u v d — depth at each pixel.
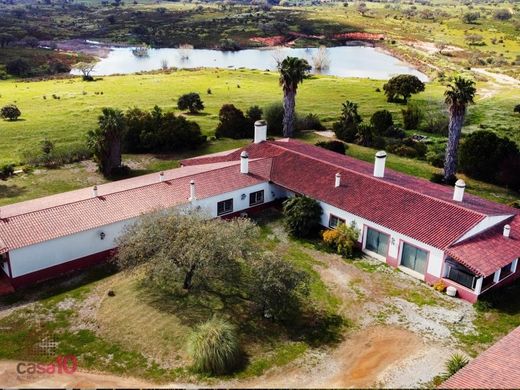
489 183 53.44
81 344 26.70
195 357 24.91
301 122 70.81
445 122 72.31
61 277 33.72
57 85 98.38
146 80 102.44
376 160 41.00
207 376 24.52
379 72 129.00
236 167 43.97
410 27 199.62
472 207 36.31
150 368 24.98
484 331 28.62
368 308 30.62
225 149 62.31
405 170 55.53
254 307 30.03
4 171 51.66
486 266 31.12
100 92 90.50
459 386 20.94
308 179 42.41
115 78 106.12
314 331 28.39
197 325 27.58
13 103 81.88
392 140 64.50
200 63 138.38
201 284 31.58
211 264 28.80
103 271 34.50
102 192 39.22
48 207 35.62
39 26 191.88
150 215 32.50
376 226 36.09
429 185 41.84
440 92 97.75
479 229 34.28
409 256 34.66
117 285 32.25
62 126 69.06
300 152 47.06
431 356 26.45
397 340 27.73
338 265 35.53
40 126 68.88
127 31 183.88
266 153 47.81
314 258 36.47
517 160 52.00
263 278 28.48
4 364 25.25
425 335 28.19
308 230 39.25
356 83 103.75
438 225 34.25
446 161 51.66
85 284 32.75
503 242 33.91
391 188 38.97
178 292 31.05
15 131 66.62
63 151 56.44
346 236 36.84
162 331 27.55
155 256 29.64
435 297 31.91
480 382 21.09
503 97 96.25
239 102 84.12
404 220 35.31
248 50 160.88
